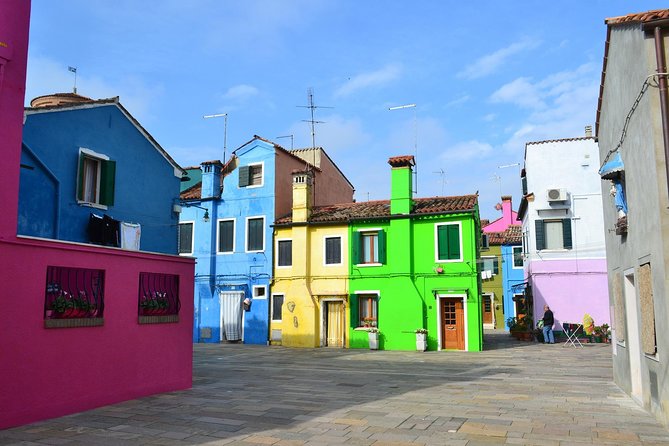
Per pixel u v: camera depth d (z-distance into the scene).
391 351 22.77
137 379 10.84
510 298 37.12
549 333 24.73
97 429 8.11
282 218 26.95
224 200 27.92
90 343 9.75
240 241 27.30
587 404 10.11
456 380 13.68
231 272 27.25
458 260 23.30
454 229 23.55
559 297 26.23
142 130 16.95
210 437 7.62
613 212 11.79
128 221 16.20
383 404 10.20
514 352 21.33
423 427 8.20
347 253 25.11
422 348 22.75
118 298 10.45
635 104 8.88
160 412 9.39
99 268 10.05
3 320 8.24
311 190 27.08
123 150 16.22
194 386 12.58
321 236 25.70
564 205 26.45
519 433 7.77
